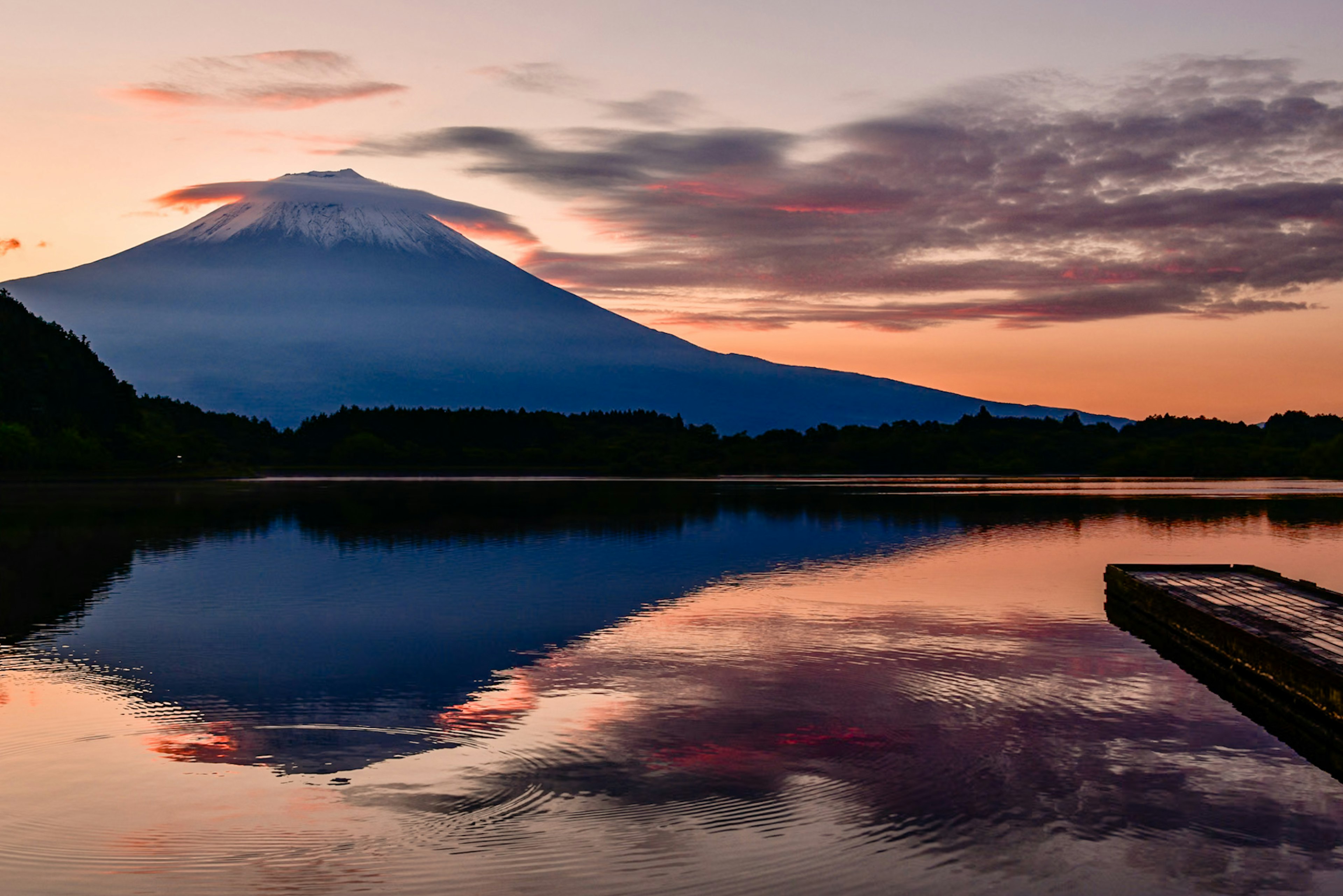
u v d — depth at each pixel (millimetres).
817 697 20672
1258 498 101375
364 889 12141
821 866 12812
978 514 76562
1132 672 23125
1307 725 18281
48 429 154000
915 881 12445
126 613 30469
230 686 21531
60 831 13766
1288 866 12977
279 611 30875
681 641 26344
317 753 17031
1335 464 178500
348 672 22828
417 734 18047
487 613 30594
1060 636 27438
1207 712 19812
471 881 12352
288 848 13234
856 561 44312
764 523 66188
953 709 19875
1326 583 40031
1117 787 15594
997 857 13117
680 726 18625
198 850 13164
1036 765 16547
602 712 19516
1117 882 12508
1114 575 34750
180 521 66375
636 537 55844
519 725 18609
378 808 14531
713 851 13195
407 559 44781
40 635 27141
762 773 16062
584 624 28891
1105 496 104438
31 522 65625
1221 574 35438
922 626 28781
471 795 15047
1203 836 13828
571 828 13898
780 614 30562
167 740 17672
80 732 18125
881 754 17047
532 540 53750
